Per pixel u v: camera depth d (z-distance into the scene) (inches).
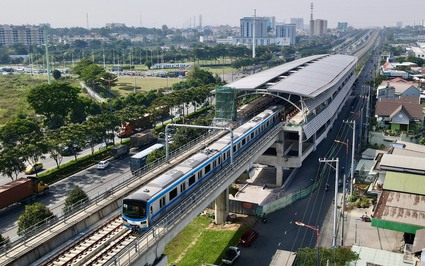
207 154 2193.7
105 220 1774.1
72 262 1461.6
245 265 1977.1
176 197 1811.0
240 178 3174.2
